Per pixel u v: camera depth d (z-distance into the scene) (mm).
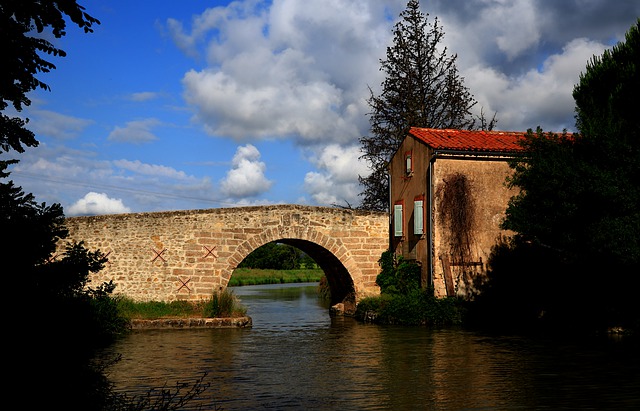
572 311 20234
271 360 14227
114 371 12945
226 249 22547
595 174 15375
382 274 24156
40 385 5836
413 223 23281
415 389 10914
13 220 5691
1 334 5480
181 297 22000
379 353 14930
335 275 26484
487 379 11656
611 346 15383
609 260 16531
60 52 5219
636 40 17188
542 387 10914
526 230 17469
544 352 14586
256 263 78875
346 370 12852
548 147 17625
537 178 16844
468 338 17172
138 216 21906
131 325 20203
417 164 23188
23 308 5570
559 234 16906
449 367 12930
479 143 22719
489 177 22047
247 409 9695
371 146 33531
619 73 16844
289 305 31703
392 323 21109
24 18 5090
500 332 18406
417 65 33500
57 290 6086
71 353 6602
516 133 24703
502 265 21812
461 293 21406
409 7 33719
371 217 24516
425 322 20609
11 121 5297
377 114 33781
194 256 22219
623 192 15273
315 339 17781
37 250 5820
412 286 22578
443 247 21500
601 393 10445
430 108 33375
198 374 12617
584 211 15969
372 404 9898
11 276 5504
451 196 21656
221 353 15312
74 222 21484
